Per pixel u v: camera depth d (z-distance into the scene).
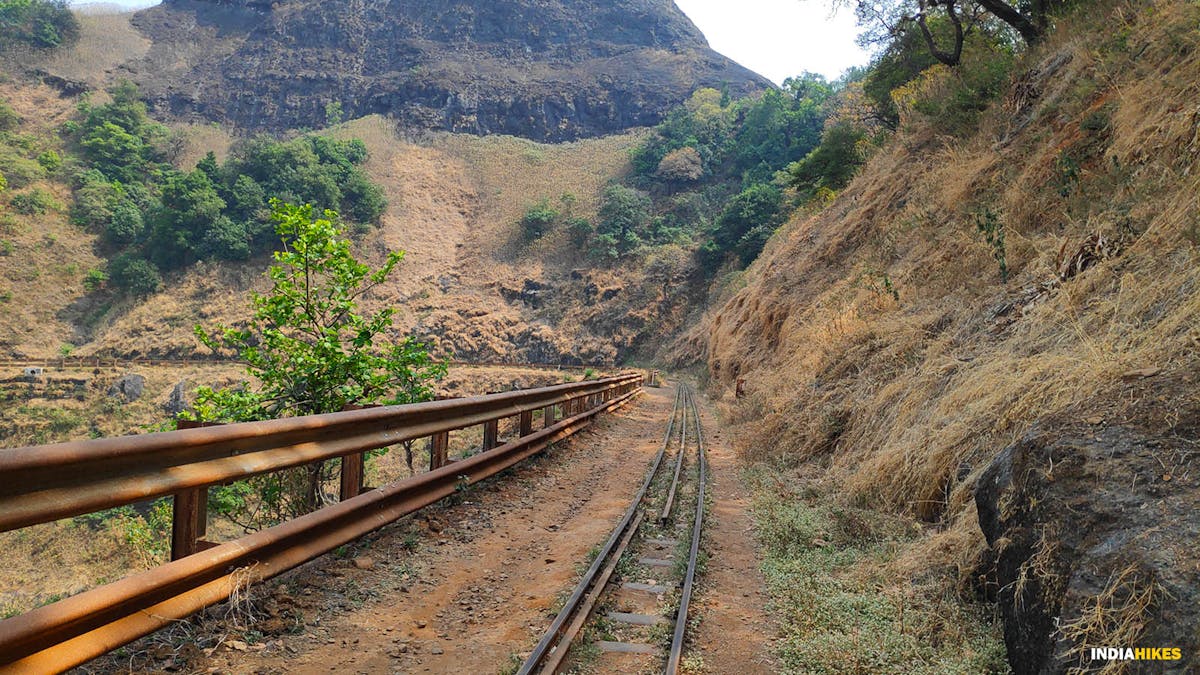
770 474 10.30
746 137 116.62
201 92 167.38
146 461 3.43
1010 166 13.26
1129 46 12.02
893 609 4.96
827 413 11.08
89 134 115.12
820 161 35.75
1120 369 4.98
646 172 114.31
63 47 155.50
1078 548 3.61
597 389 17.48
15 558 21.64
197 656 3.55
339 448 5.15
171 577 3.54
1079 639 3.30
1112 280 7.11
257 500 8.12
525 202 110.50
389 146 127.56
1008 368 7.07
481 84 159.75
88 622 3.12
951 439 6.89
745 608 5.34
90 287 84.06
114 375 55.78
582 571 5.58
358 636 4.16
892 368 10.59
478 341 83.50
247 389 7.82
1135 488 3.63
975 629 4.50
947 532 5.72
